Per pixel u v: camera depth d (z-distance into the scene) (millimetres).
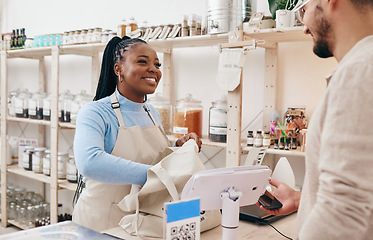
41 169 3406
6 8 4293
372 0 794
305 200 896
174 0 2844
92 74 3314
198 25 2299
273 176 1585
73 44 2986
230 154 2115
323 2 853
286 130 2082
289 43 2309
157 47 2736
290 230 1347
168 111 2609
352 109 689
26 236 976
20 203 3709
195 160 1273
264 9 2383
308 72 2246
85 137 1421
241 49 1996
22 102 3553
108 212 1536
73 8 3551
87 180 1589
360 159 668
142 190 1242
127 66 1572
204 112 2736
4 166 3602
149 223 1221
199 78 2748
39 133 3818
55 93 3031
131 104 1639
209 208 1017
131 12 3119
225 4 2121
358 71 703
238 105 2064
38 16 3908
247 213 1446
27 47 3447
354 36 824
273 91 2330
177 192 1241
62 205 3557
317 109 807
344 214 681
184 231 911
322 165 724
